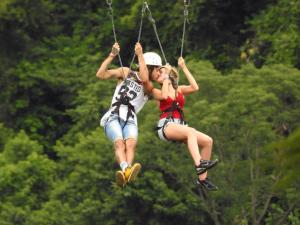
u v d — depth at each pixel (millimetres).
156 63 29094
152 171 60312
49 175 68000
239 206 59750
